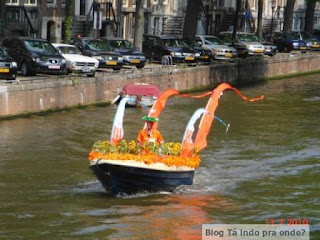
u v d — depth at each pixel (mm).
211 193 29828
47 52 49656
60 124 41750
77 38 57062
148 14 86000
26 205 27594
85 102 48281
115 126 28859
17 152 34875
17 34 66500
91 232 25031
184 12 91000
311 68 79875
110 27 76562
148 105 48906
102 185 29078
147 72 54219
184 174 29156
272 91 62312
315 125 45156
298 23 117688
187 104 51750
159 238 24703
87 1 74750
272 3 107812
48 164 33125
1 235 24516
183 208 27750
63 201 28125
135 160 28094
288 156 36438
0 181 30406
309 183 31656
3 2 64188
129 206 27703
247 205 28469
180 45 63938
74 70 50000
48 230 25094
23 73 49125
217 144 38594
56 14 70812
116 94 50625
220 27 96750
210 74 62656
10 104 42562
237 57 70875
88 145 37031
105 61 54594
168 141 38531
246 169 33656
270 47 74812
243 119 46469
